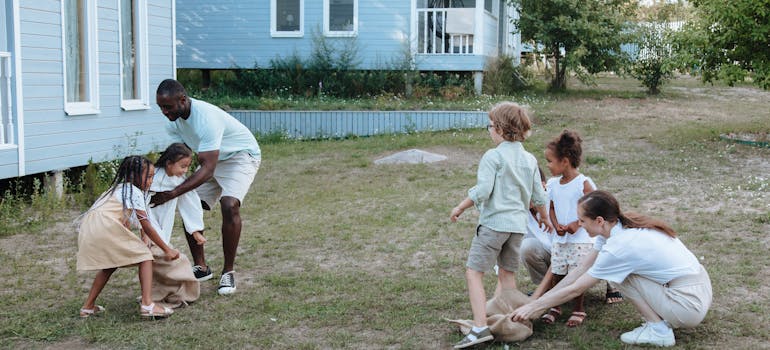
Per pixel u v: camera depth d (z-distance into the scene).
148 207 5.13
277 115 16.19
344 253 6.82
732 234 7.00
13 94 8.39
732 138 12.80
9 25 8.28
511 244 4.54
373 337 4.65
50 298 5.57
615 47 19.52
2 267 6.48
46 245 7.29
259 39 18.81
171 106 5.36
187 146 5.70
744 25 11.33
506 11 23.58
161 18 11.47
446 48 19.02
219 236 7.65
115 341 4.64
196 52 19.12
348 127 15.93
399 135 15.00
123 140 10.55
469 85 18.05
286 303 5.33
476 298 4.40
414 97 17.56
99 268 4.87
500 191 4.46
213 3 18.88
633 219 4.38
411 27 18.05
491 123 4.57
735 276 5.66
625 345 4.34
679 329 4.55
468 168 11.31
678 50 12.64
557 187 4.85
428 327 4.81
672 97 19.27
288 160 12.56
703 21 12.12
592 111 16.31
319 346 4.51
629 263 4.26
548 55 20.48
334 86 18.19
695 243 6.70
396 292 5.56
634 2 20.98
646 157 11.50
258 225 8.12
